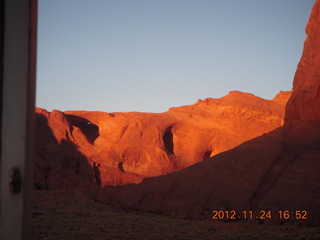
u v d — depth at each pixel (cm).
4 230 150
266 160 2181
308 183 1864
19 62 158
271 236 1407
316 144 2103
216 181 2228
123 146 5409
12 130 155
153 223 1809
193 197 2194
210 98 6788
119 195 2588
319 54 2347
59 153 4544
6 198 151
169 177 2522
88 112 5938
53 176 3619
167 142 6050
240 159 2297
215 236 1463
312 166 1952
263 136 2447
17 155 155
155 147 5562
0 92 155
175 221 1909
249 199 1977
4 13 158
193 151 5981
